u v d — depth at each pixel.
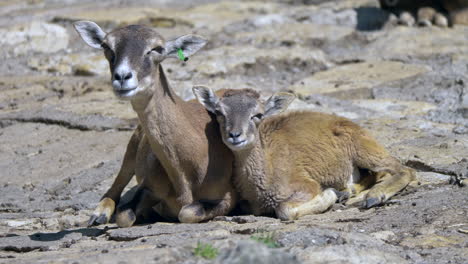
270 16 59.75
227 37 55.69
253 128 27.95
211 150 28.45
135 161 30.39
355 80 47.19
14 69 52.38
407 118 40.28
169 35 55.22
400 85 46.16
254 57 50.25
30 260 22.42
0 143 40.38
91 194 33.22
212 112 28.78
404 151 34.66
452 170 31.67
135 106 27.39
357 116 41.19
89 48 55.34
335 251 21.36
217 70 48.59
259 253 19.20
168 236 24.45
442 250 22.62
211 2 68.69
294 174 29.53
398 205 28.52
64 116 42.69
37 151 39.00
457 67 48.62
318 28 57.09
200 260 20.39
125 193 32.81
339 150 31.42
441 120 40.22
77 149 38.66
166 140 27.75
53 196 33.44
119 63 26.16
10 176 36.12
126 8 64.69
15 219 30.25
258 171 28.47
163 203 29.89
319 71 50.19
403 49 52.91
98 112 43.31
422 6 58.31
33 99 46.72
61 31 56.59
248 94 29.11
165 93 27.72
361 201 30.27
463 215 26.06
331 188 31.34
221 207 28.47
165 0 68.81
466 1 57.56
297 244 22.39
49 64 52.47
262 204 28.94
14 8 68.19
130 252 21.73
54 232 27.91
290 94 29.50
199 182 28.28
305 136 30.84
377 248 22.42
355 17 59.19
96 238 26.33
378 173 32.75
